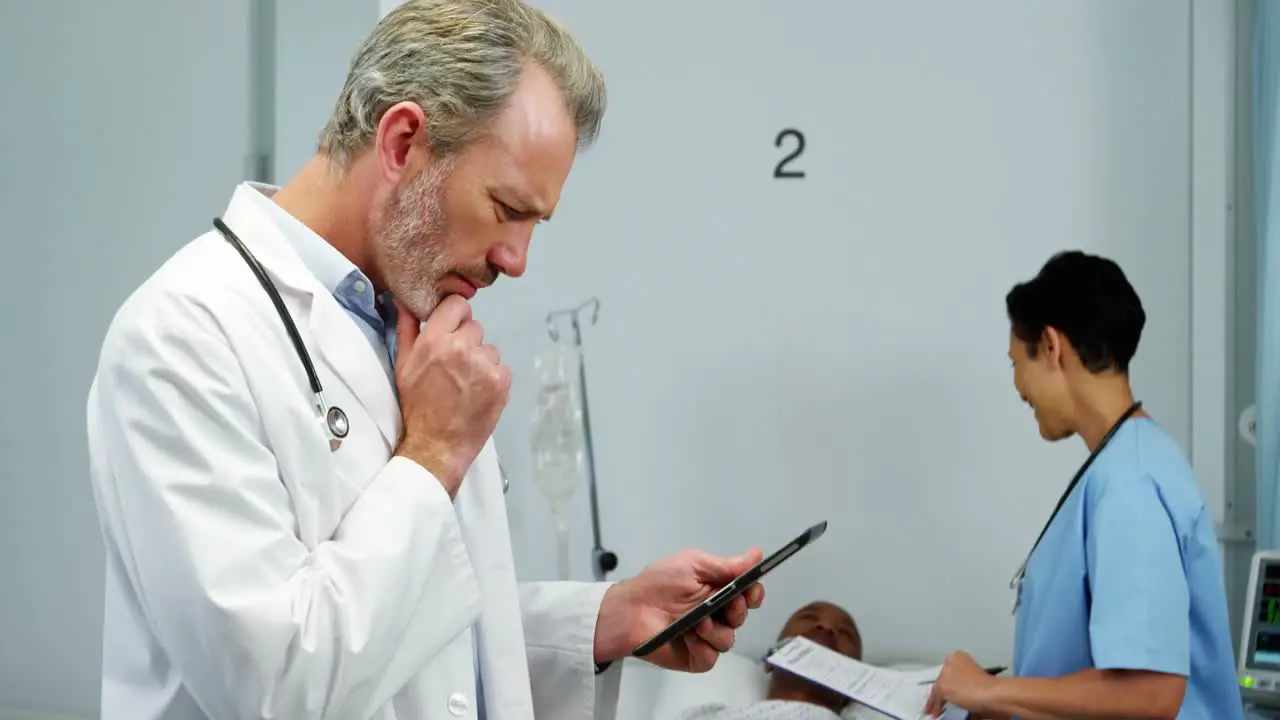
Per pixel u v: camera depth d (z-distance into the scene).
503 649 1.17
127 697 0.99
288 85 2.40
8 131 2.41
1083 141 2.82
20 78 2.41
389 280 1.06
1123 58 2.80
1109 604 1.66
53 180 2.42
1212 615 1.73
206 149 2.41
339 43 2.39
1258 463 2.39
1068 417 1.86
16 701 2.37
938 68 2.88
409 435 1.03
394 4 2.29
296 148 2.40
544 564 2.86
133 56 2.42
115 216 2.42
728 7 2.90
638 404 2.92
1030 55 2.85
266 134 2.42
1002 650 2.86
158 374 0.91
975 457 2.87
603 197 2.90
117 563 1.00
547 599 1.37
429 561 0.98
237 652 0.87
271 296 1.01
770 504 2.92
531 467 2.86
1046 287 1.84
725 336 2.92
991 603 2.87
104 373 0.95
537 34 1.04
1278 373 2.34
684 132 2.91
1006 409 2.86
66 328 2.39
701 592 1.33
